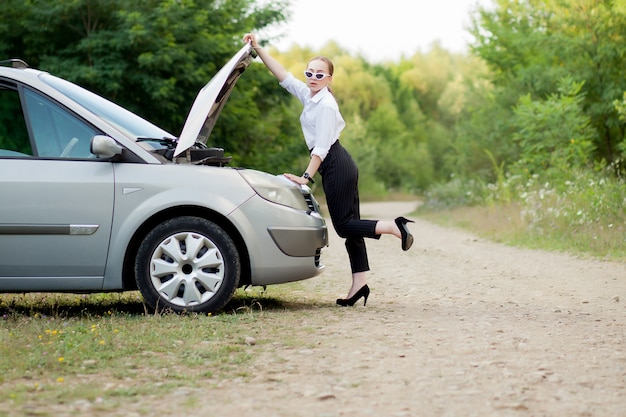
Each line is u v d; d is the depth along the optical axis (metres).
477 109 30.70
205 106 6.81
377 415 3.89
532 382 4.55
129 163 6.59
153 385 4.39
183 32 23.28
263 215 6.70
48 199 6.45
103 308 7.29
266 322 6.41
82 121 6.66
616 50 22.19
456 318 6.73
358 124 72.69
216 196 6.60
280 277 6.76
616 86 22.66
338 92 87.19
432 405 4.07
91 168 6.53
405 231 7.04
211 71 24.27
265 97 30.00
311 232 6.88
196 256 6.58
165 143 7.01
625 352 5.37
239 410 3.95
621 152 22.58
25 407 3.90
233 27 26.70
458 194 31.45
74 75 21.45
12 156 6.56
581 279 9.72
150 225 6.70
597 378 4.64
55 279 6.48
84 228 6.45
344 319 6.62
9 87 6.68
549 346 5.55
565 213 15.41
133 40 21.56
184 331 5.85
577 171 19.11
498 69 29.23
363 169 69.38
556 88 23.78
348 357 5.16
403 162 81.62
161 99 22.56
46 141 6.61
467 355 5.24
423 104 106.38
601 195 15.26
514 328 6.25
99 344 5.34
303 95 7.31
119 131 6.71
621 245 12.72
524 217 16.98
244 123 27.23
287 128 33.62
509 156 28.78
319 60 7.19
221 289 6.57
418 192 78.75
